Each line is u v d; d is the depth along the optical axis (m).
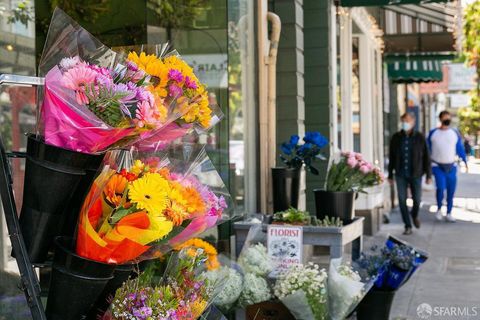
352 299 4.62
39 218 2.38
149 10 5.65
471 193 20.72
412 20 12.20
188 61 5.83
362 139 12.19
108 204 2.35
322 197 5.67
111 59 2.48
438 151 12.63
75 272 2.36
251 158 6.55
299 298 4.54
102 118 2.29
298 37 7.41
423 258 5.19
